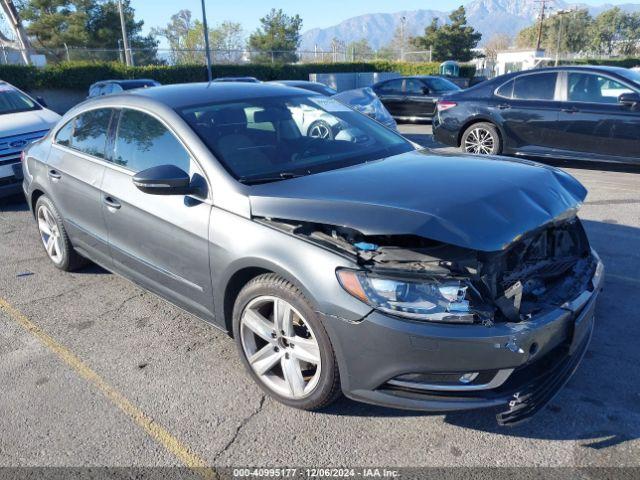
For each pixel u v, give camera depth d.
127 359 3.56
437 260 2.50
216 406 3.05
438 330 2.38
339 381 2.71
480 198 2.66
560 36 81.31
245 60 32.38
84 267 5.09
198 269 3.24
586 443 2.66
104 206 3.94
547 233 3.01
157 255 3.55
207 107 3.67
